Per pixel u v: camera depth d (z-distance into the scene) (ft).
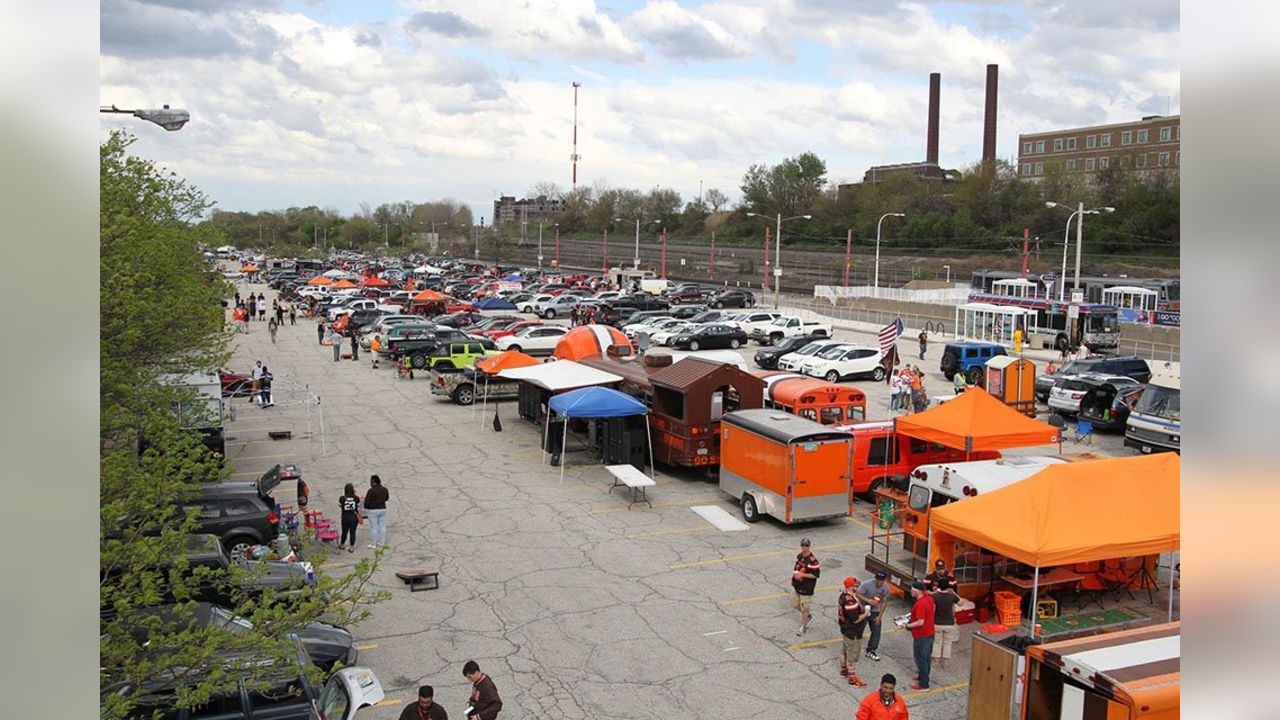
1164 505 46.80
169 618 37.01
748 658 46.19
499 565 59.06
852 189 512.63
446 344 126.41
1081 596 54.19
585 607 52.42
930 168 528.22
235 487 60.13
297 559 52.42
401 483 78.48
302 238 634.02
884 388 129.49
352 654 42.96
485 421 104.83
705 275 423.23
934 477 54.70
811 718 40.40
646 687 43.11
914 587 44.45
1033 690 34.32
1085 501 46.16
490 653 46.62
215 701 34.58
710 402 77.10
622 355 97.25
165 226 71.72
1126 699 30.37
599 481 79.46
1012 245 396.37
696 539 64.28
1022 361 103.35
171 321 55.88
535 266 464.65
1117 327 172.96
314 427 101.24
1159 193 359.87
